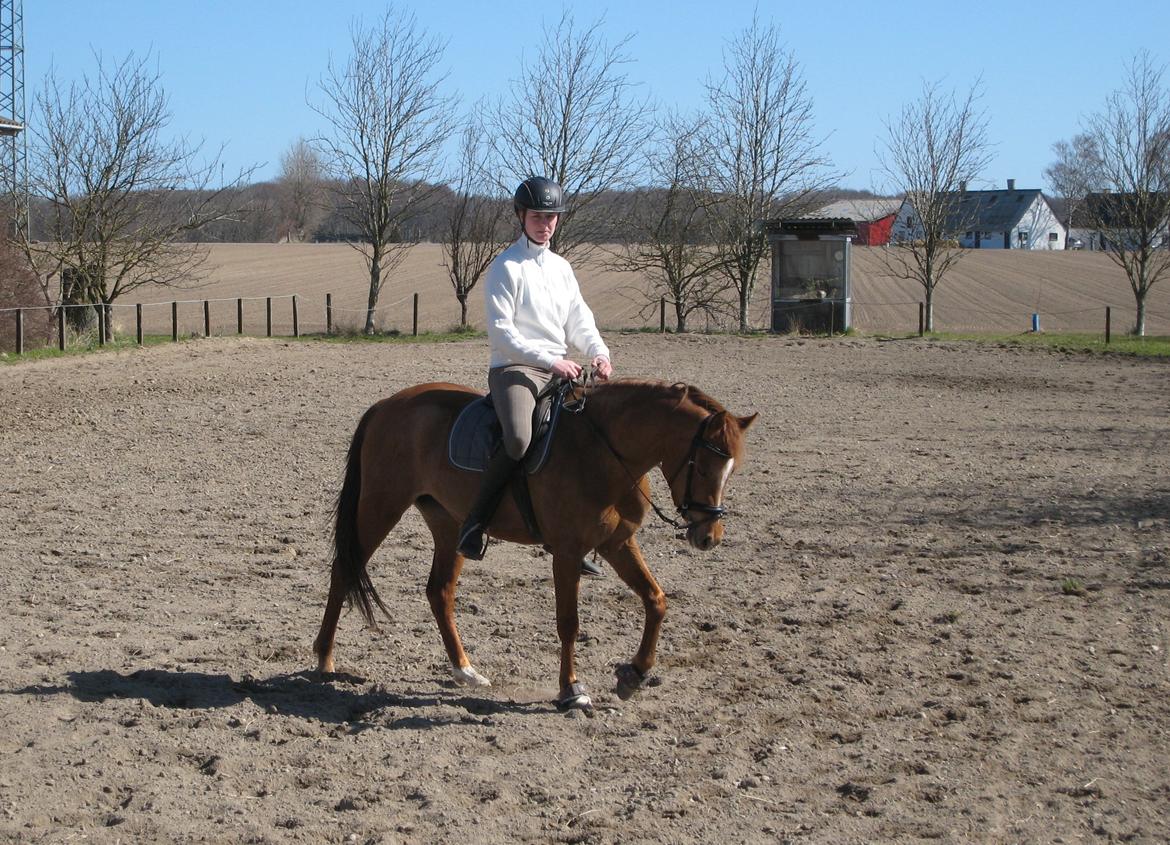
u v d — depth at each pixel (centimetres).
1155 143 3108
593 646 725
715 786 509
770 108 3291
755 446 1464
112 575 866
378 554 947
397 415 672
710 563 923
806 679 660
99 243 2795
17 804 476
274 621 770
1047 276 6147
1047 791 505
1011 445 1478
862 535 1009
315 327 3697
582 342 646
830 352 2688
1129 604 804
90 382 2002
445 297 4844
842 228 3162
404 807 488
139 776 510
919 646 720
